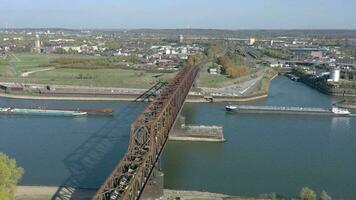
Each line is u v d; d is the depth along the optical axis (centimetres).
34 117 16138
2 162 7794
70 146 12025
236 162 10988
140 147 6875
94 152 11481
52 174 9862
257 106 18462
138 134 7212
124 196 5041
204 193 8856
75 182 9438
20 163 10531
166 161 11006
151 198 7525
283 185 9462
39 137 12975
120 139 12850
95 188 9162
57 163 10569
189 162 10944
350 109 19225
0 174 7625
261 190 9150
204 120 16088
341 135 14038
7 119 15725
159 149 7700
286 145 12625
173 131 13112
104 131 13875
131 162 6172
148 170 6656
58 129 14088
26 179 9538
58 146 12006
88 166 10406
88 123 15150
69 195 8769
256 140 13188
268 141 13075
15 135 13212
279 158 11319
